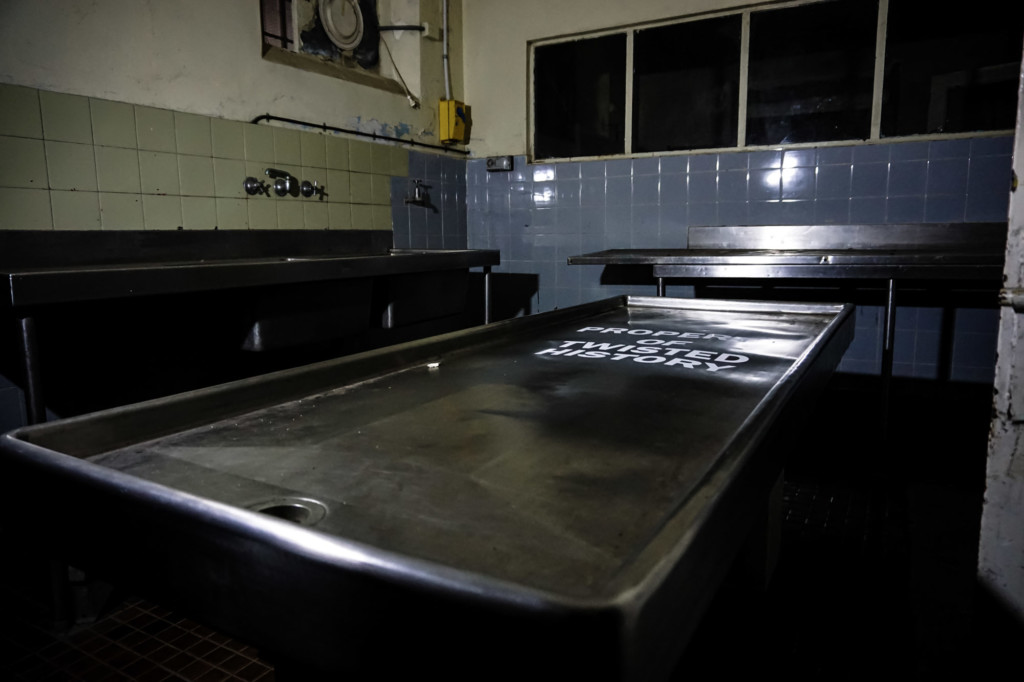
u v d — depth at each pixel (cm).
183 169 288
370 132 391
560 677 46
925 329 373
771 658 157
